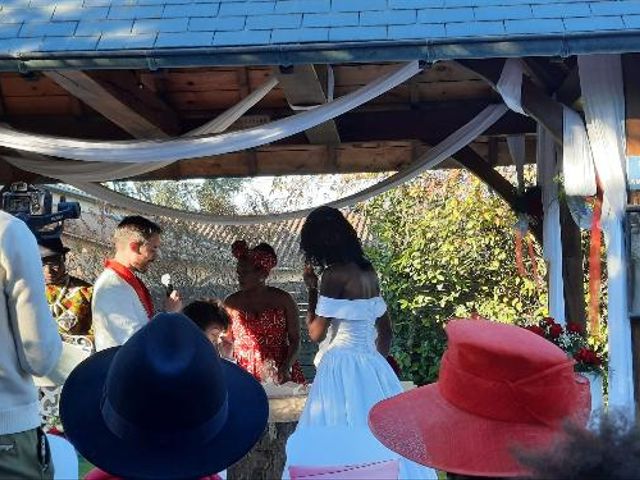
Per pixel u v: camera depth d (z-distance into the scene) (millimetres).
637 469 1092
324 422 3709
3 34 3955
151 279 11297
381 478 2098
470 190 9844
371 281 3953
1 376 2715
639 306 4020
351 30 3793
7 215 2770
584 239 8820
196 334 1820
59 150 5008
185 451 1775
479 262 9812
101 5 4102
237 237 12250
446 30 3740
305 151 7293
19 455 2721
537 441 1520
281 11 3955
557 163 5598
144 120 5711
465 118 6445
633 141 4043
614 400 4000
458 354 1651
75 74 4406
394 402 1759
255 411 1968
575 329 4762
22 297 2717
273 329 5473
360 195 6875
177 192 12680
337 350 3869
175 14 4004
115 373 1797
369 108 6578
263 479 3951
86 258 11516
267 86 5379
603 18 3742
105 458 1774
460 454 1562
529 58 4422
